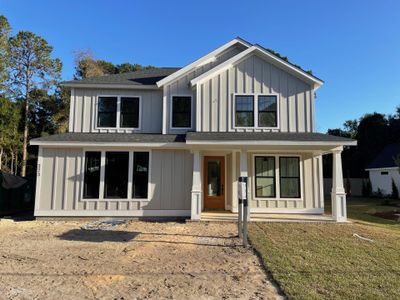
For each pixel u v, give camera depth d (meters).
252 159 13.22
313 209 12.95
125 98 13.84
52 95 30.91
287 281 4.92
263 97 13.09
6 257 6.33
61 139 11.92
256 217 11.92
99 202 11.92
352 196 29.73
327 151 12.73
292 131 12.89
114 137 12.49
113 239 8.22
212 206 13.89
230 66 13.16
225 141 10.81
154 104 13.88
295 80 13.19
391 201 22.00
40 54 29.58
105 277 5.17
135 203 11.99
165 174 12.19
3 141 24.34
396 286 4.75
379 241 7.99
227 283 4.91
